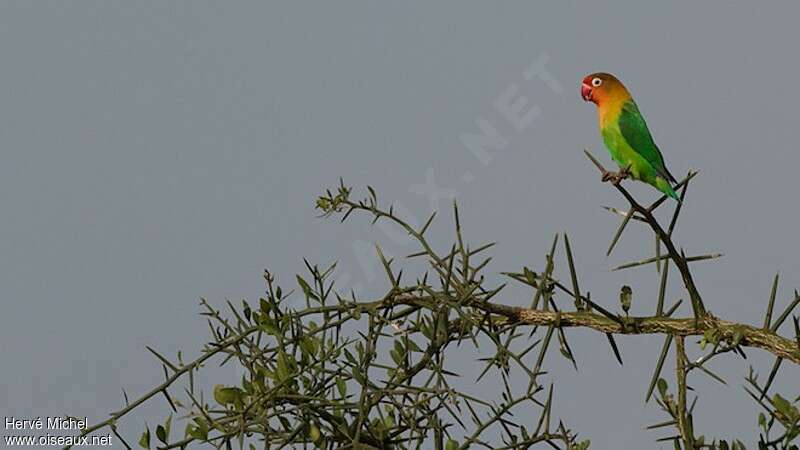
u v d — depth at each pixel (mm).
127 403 7750
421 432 7680
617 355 7973
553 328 7812
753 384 7492
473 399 7641
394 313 8227
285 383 7711
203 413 7539
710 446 7684
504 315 8180
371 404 7652
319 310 8180
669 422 7758
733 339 7543
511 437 7641
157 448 7445
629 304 7875
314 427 7645
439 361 7820
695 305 7773
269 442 7496
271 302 8125
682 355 7777
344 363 8023
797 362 7395
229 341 8023
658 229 7688
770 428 7402
